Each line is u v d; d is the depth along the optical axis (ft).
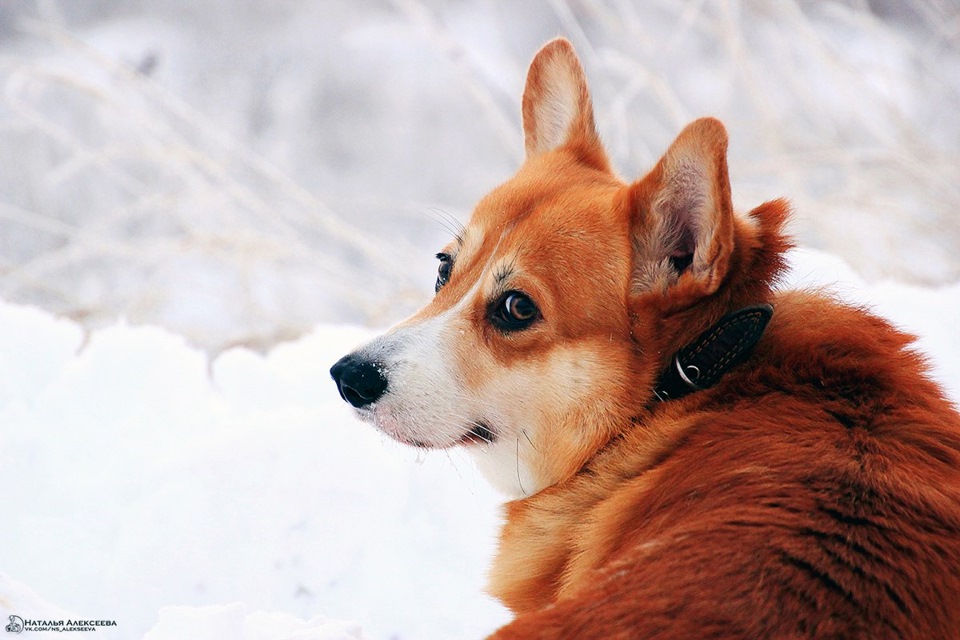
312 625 15.79
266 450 21.85
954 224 31.55
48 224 33.55
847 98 34.19
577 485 15.51
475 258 16.90
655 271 15.21
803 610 10.75
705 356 14.87
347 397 16.49
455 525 20.53
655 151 37.24
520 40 61.93
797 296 15.55
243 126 60.39
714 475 12.89
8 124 36.73
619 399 15.34
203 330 32.53
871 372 14.07
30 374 26.12
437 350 16.24
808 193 33.96
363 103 60.95
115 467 22.72
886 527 11.61
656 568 11.34
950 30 37.40
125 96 38.73
